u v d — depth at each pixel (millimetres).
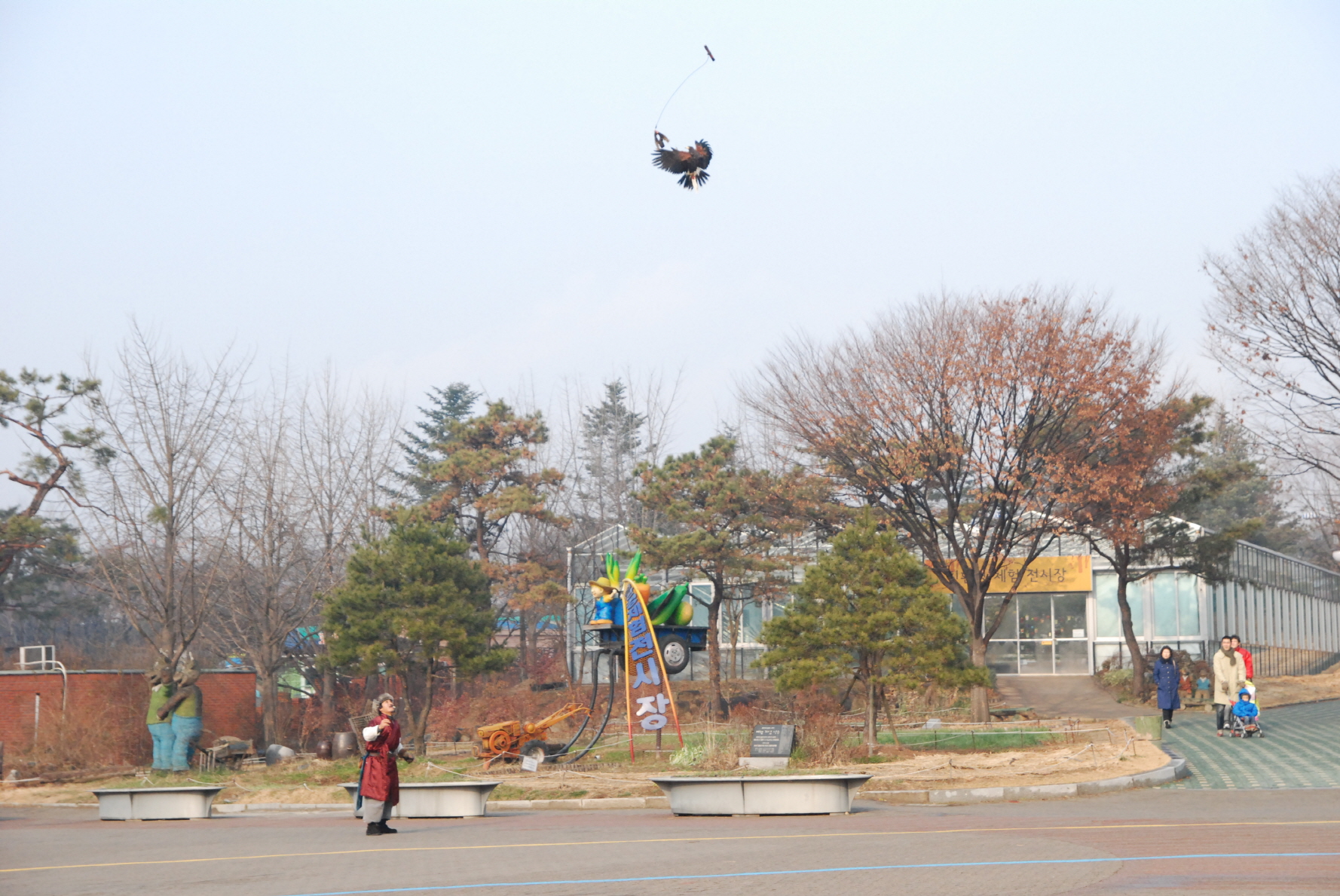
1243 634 47594
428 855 12188
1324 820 13078
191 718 30938
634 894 8859
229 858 12555
